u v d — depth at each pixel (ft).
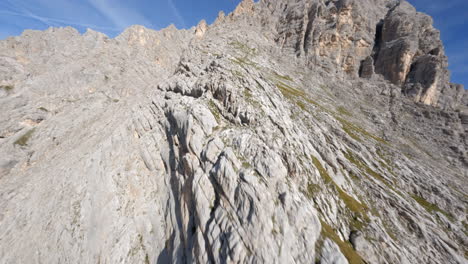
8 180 231.30
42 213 144.05
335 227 74.54
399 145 176.86
